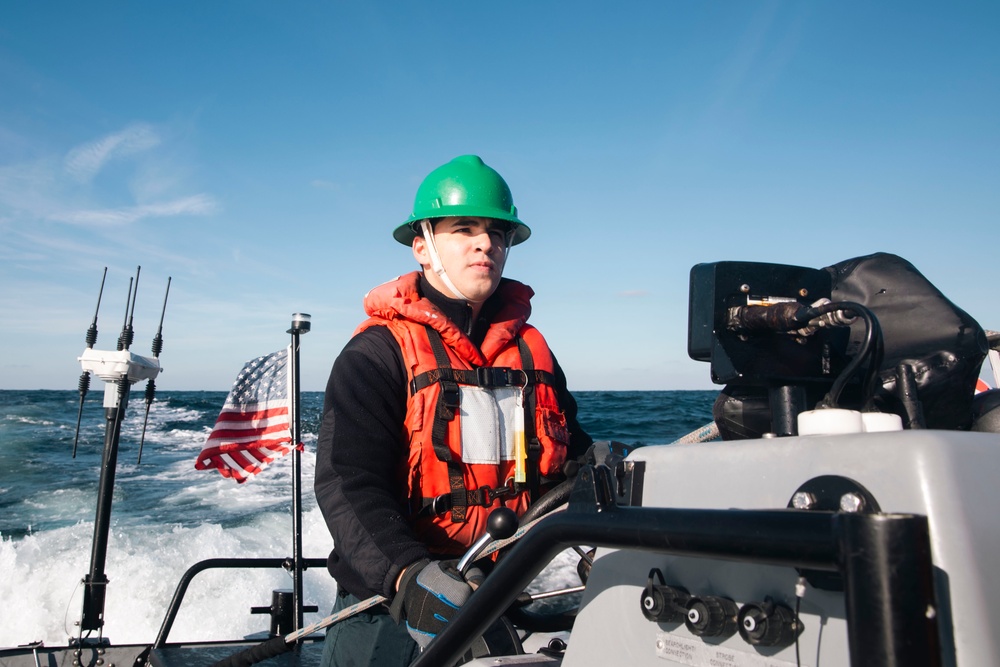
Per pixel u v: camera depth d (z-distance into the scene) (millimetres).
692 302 1279
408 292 2146
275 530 9250
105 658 3092
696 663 1016
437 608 1552
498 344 2191
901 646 656
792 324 1146
